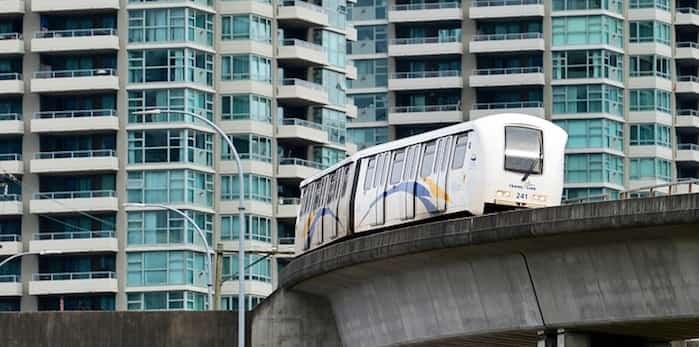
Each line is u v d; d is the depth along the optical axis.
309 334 104.31
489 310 85.75
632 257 77.00
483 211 92.00
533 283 82.50
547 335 83.50
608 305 78.94
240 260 101.88
